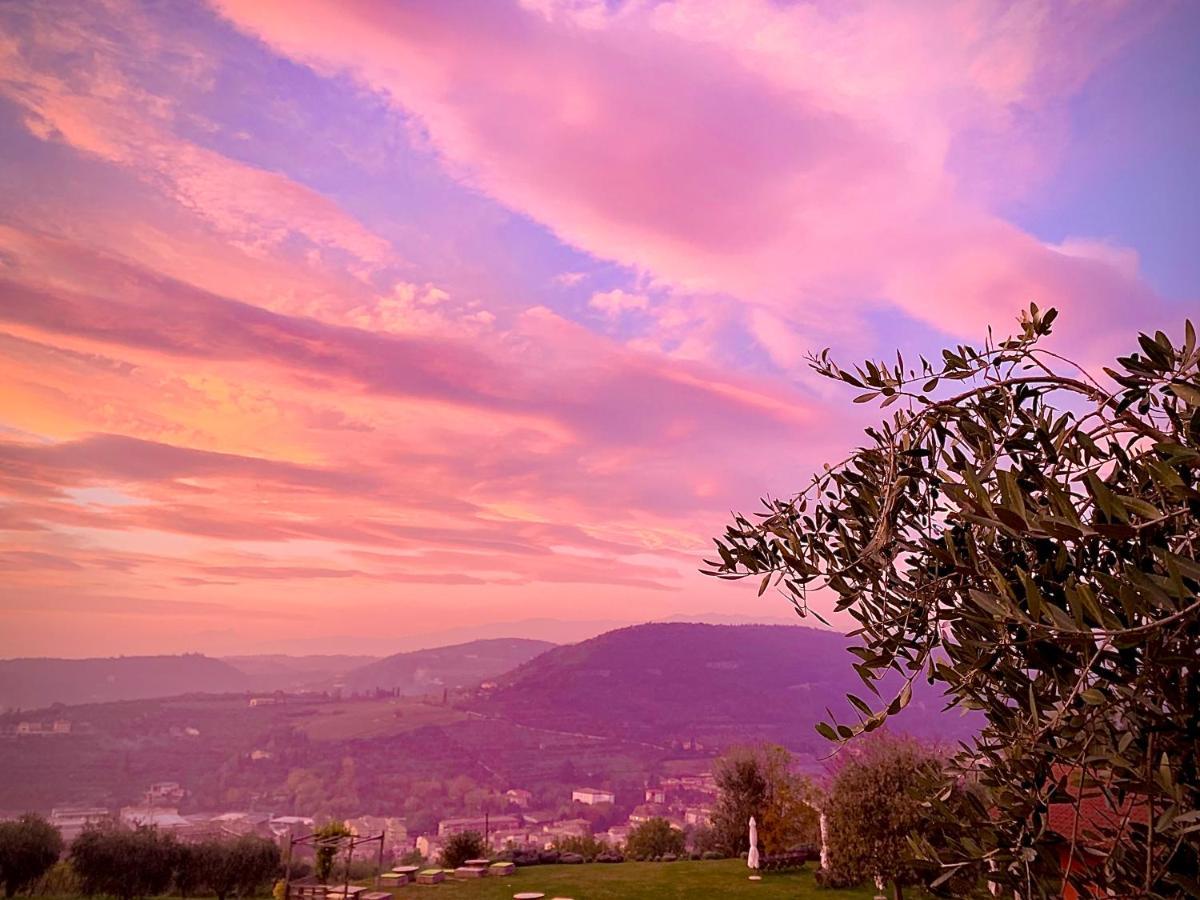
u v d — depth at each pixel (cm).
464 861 2356
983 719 238
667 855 2667
